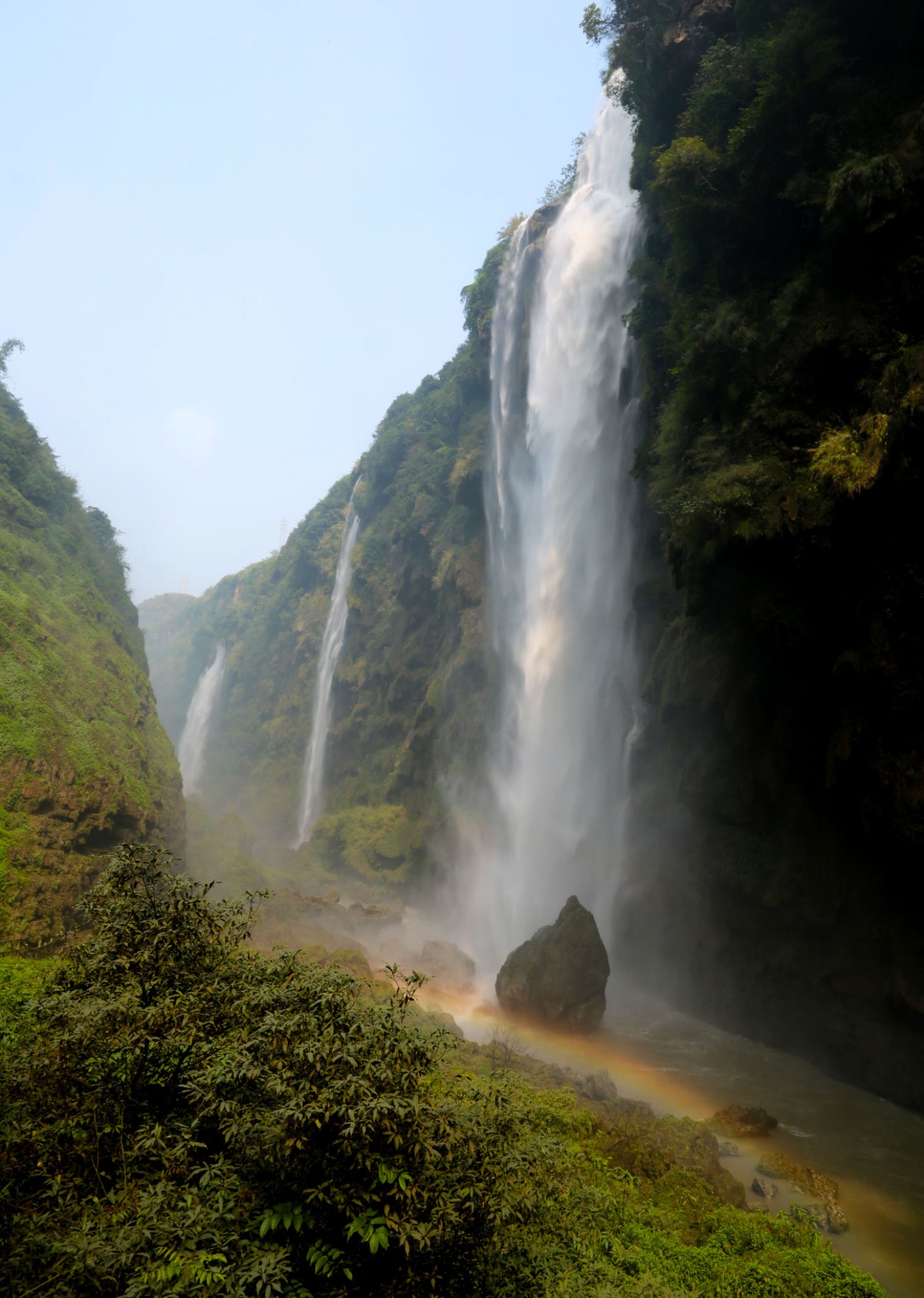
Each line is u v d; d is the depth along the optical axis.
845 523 16.78
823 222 17.59
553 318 45.34
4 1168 4.83
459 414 65.50
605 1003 24.25
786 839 21.11
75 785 23.72
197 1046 5.55
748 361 19.34
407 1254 4.21
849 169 16.41
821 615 18.38
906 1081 17.78
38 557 36.72
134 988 5.80
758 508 17.34
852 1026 19.48
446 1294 4.55
